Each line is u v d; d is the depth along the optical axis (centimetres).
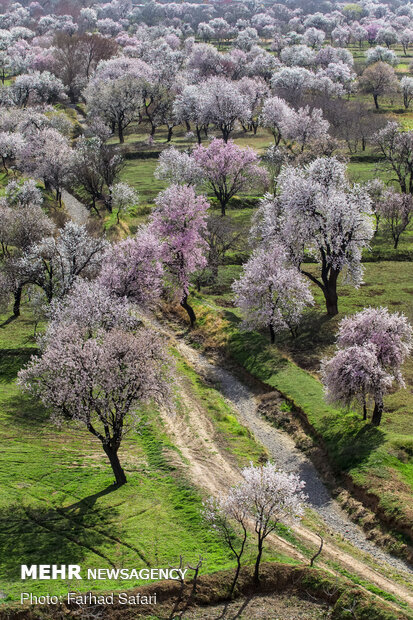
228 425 5225
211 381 6072
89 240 6875
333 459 4622
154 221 7238
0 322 6856
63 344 4128
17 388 5478
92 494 3978
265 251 7225
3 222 7588
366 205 6944
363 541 3862
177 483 4166
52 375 4022
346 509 4175
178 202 7062
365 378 4744
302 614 2970
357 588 3100
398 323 5156
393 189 10000
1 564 3203
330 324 6906
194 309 7438
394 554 3722
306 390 5578
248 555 3394
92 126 14725
